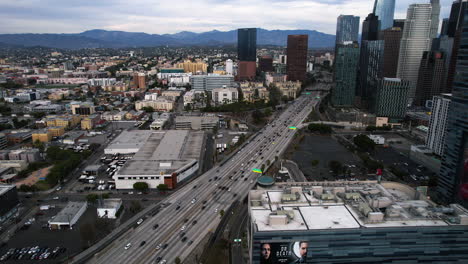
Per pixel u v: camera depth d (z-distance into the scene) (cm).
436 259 19162
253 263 18925
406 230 18525
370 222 19250
